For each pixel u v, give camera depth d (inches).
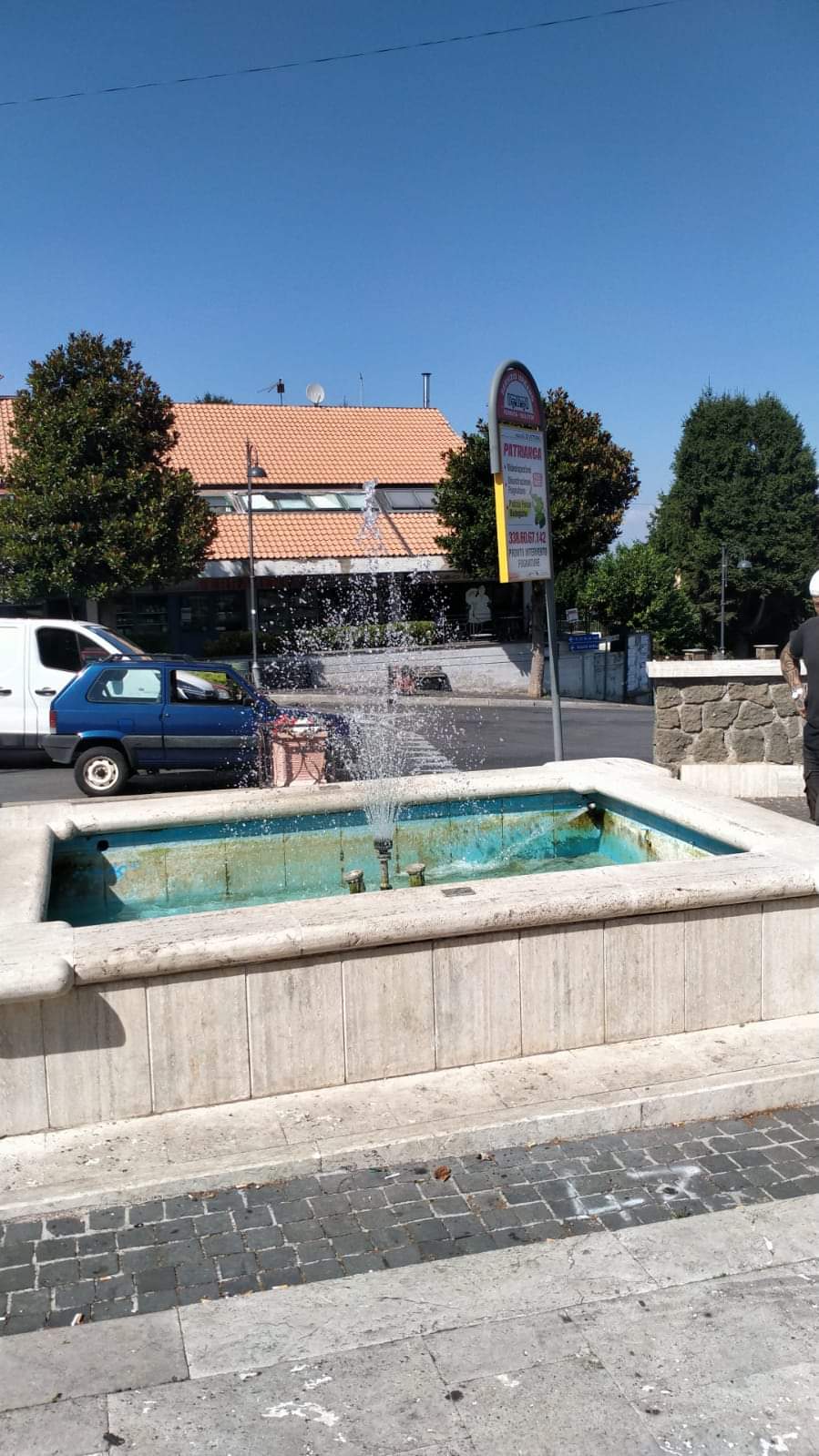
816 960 183.3
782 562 1918.1
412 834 271.0
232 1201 138.5
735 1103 159.0
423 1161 147.0
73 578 905.5
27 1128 149.9
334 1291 120.1
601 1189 140.1
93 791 497.7
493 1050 167.3
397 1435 99.2
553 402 1113.4
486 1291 119.6
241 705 510.9
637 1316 115.0
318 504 1238.9
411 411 1483.8
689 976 175.9
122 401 912.9
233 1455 97.1
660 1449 97.0
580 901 165.9
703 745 384.2
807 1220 132.3
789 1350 109.3
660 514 2042.3
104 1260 126.9
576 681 1229.7
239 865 255.9
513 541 323.9
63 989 144.1
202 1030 154.2
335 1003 159.0
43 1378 107.4
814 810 264.4
